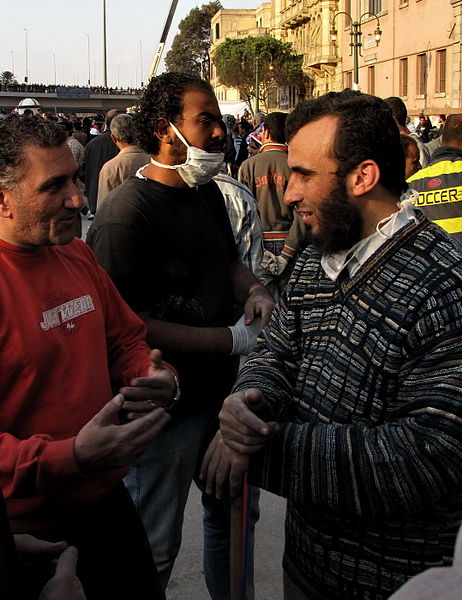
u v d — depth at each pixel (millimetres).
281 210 5090
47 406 1890
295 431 1617
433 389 1497
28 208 1835
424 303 1531
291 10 54938
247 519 1762
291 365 1874
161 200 2484
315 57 47969
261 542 3455
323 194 1639
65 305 1954
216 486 1736
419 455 1472
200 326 2580
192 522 3635
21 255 1905
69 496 1941
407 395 1555
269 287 4879
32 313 1870
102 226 2412
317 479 1553
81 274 2090
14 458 1729
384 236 1633
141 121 2484
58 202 1859
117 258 2367
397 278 1585
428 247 1586
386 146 1614
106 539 2070
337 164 1611
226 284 2727
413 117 34156
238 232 3625
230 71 53656
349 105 1620
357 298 1641
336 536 1658
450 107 30938
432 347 1515
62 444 1737
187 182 2514
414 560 1587
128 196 2445
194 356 2490
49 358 1879
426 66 33281
